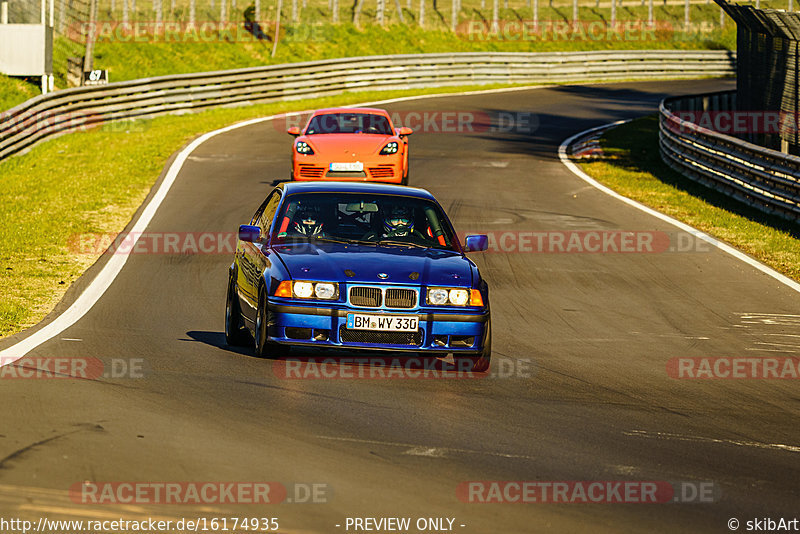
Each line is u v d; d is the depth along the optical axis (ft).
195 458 70.44
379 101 426.92
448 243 110.32
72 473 66.28
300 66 428.15
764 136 267.80
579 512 62.80
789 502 66.13
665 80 602.85
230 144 303.68
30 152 275.59
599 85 552.00
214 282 149.48
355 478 67.62
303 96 431.02
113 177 242.37
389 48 576.20
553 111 428.15
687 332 126.82
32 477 65.16
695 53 624.18
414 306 98.12
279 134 328.49
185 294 140.67
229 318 114.62
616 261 172.96
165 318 125.39
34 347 104.83
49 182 234.58
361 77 461.37
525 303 141.59
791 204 213.25
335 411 84.43
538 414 86.38
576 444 77.71
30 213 197.26
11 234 173.99
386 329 97.25
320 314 96.94
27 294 134.92
